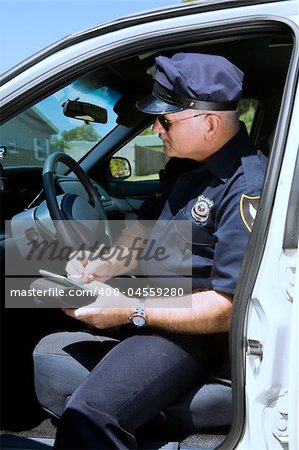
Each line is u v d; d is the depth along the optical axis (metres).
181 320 1.65
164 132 1.79
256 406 1.43
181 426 1.76
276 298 1.41
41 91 1.67
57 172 2.31
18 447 1.82
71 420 1.63
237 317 1.46
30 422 2.00
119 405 1.65
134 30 1.66
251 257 1.46
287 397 1.39
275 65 2.56
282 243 1.42
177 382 1.72
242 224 1.61
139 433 1.79
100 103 2.68
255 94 2.86
